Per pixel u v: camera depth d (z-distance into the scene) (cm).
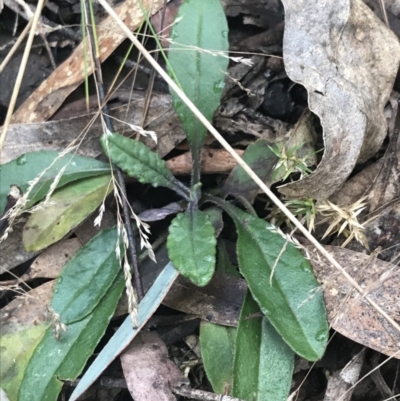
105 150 22
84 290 22
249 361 20
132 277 22
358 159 23
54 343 21
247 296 21
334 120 21
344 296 21
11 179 23
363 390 22
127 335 20
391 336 20
